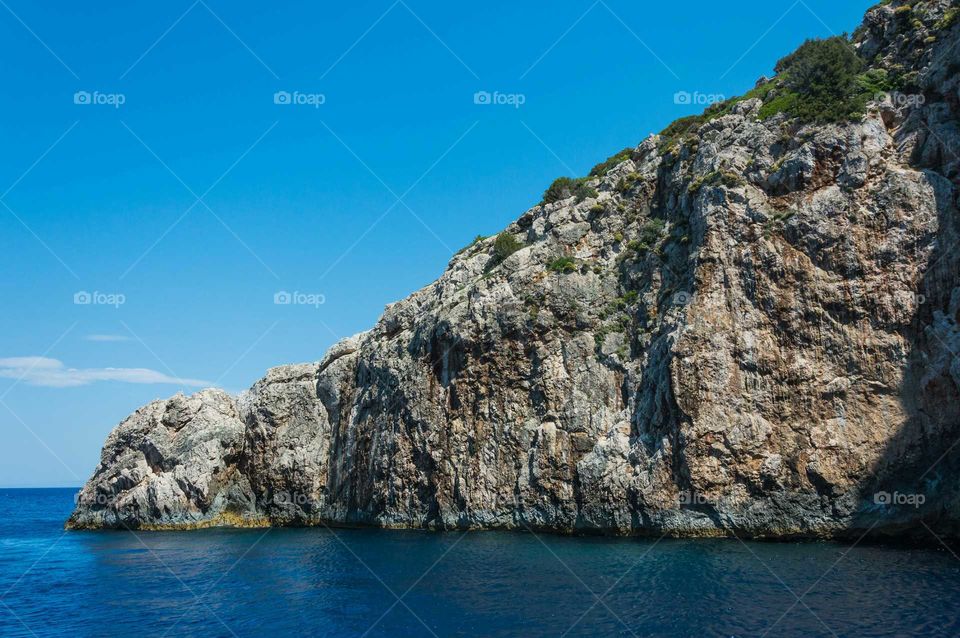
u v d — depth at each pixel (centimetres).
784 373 5706
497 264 8575
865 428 5344
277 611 4050
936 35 6050
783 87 7050
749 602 3653
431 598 4138
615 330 7125
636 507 6041
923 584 3822
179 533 8356
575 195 8619
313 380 9531
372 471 8119
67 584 5197
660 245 7112
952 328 5191
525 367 7350
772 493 5512
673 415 5959
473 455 7300
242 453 9338
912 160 5753
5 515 15012
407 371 8081
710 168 6731
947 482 4981
